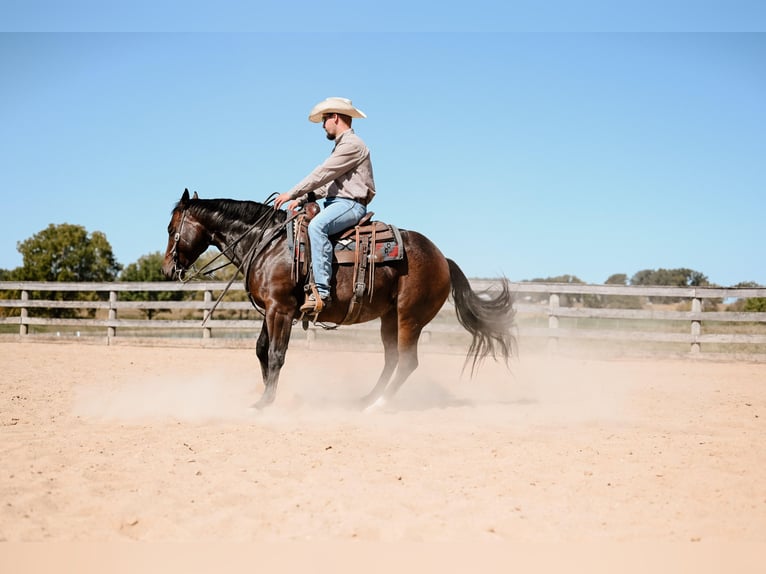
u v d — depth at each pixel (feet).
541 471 14.25
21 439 16.42
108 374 30.60
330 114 20.92
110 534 10.64
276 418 19.75
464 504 12.14
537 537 10.71
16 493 12.21
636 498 12.57
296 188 19.97
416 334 21.74
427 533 10.85
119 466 14.14
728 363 39.50
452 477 13.78
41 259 156.04
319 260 19.72
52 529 10.75
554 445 16.57
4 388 25.36
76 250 159.53
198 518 11.37
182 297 103.04
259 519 11.35
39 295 102.47
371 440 16.87
